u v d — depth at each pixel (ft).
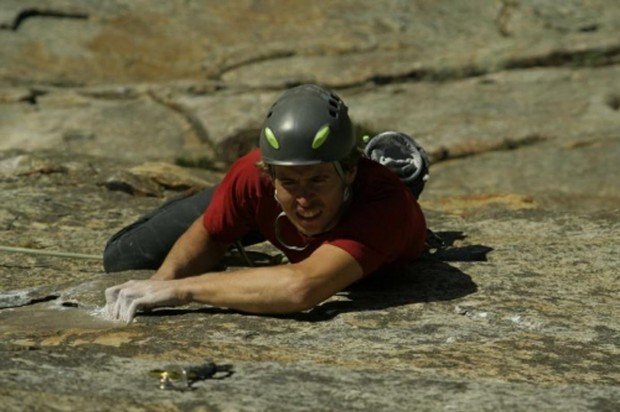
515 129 128.77
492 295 51.31
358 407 36.50
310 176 45.68
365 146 59.88
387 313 48.37
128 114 136.26
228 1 171.12
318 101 45.98
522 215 70.08
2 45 153.07
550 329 47.06
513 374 41.24
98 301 49.93
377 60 151.64
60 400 34.63
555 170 118.93
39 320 47.65
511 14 167.12
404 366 41.68
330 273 46.62
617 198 112.27
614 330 47.21
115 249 56.44
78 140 127.54
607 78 146.20
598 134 127.54
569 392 39.27
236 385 38.01
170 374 38.14
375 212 47.39
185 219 55.31
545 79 145.89
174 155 125.18
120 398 35.55
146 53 155.53
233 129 128.16
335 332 45.73
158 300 47.03
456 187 116.06
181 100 138.72
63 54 152.87
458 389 38.88
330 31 161.58
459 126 130.31
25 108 136.15
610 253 59.62
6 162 83.82
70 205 74.28
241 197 50.19
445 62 148.97
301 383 38.73
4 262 60.85
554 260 58.13
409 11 169.27
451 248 59.98
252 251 60.85
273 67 151.02
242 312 47.75
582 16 165.89
